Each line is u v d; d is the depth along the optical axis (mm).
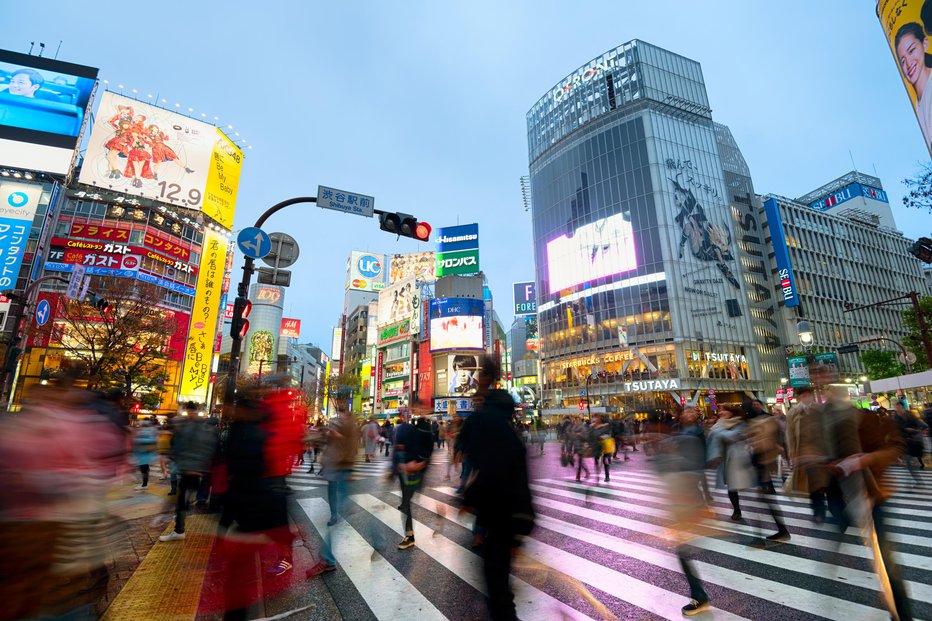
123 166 42156
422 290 67938
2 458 1972
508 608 2498
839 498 4461
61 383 2361
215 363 55844
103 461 2348
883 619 3385
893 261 70625
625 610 3701
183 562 4941
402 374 61906
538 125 68125
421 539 6078
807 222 62688
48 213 38219
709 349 47938
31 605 1938
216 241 48125
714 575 4453
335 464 5305
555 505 8453
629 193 53844
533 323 81688
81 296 16016
